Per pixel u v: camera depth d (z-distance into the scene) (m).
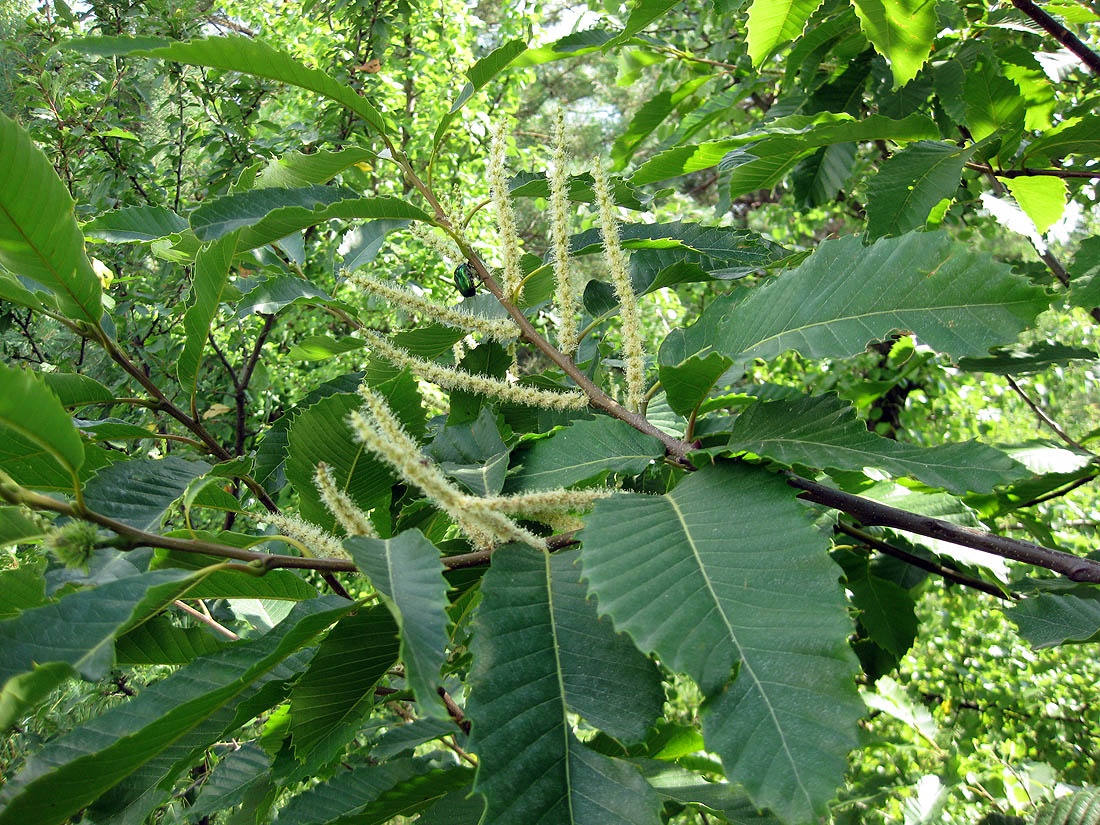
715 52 1.32
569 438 0.46
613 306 0.57
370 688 0.43
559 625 0.38
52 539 0.36
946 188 0.59
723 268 0.57
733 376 0.42
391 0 1.83
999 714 1.22
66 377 0.51
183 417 0.54
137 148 1.65
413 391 0.50
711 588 0.36
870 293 0.40
